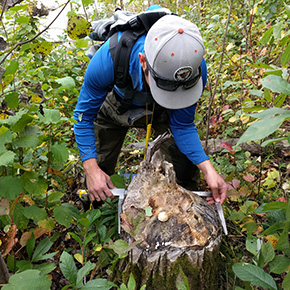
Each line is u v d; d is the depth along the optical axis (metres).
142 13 1.56
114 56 1.57
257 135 0.80
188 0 7.17
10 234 1.17
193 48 1.38
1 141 1.11
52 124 1.56
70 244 1.89
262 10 3.47
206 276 1.26
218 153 2.73
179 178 2.24
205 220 1.34
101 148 2.21
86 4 1.18
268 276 1.02
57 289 1.57
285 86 0.93
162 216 1.32
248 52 2.93
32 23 2.00
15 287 0.87
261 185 2.14
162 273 1.21
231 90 3.26
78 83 3.19
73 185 2.43
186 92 1.54
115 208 1.90
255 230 1.40
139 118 1.85
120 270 1.31
